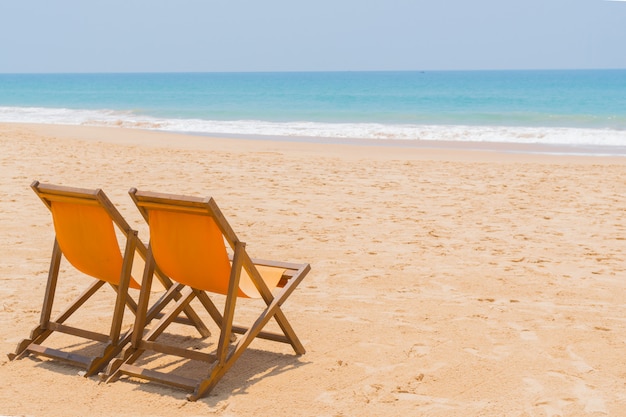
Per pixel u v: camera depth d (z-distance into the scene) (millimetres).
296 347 4773
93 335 4586
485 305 5945
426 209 10359
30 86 107500
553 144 22344
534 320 5555
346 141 23234
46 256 7398
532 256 7637
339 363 4629
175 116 38375
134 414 3844
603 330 5332
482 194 11789
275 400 4043
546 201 11172
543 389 4227
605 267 7223
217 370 4172
